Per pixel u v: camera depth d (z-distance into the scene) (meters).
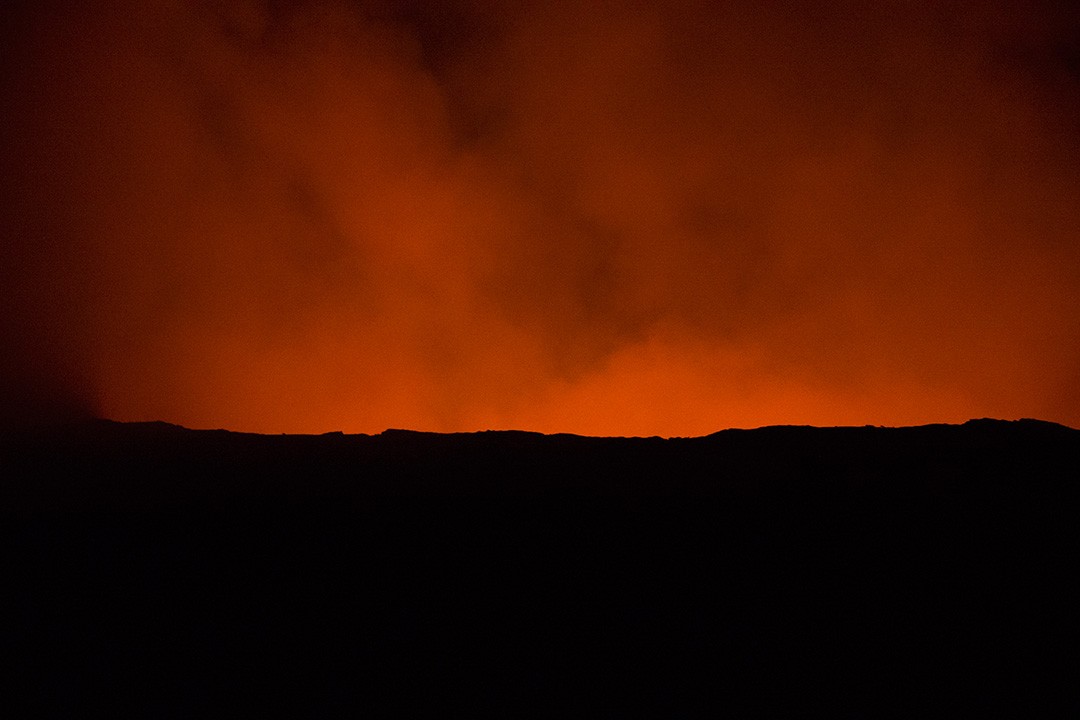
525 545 8.14
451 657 6.76
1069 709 6.16
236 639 6.89
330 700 6.32
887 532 8.28
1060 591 7.36
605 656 6.78
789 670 6.62
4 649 6.68
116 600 7.28
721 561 7.90
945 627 7.02
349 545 8.13
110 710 6.16
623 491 9.16
